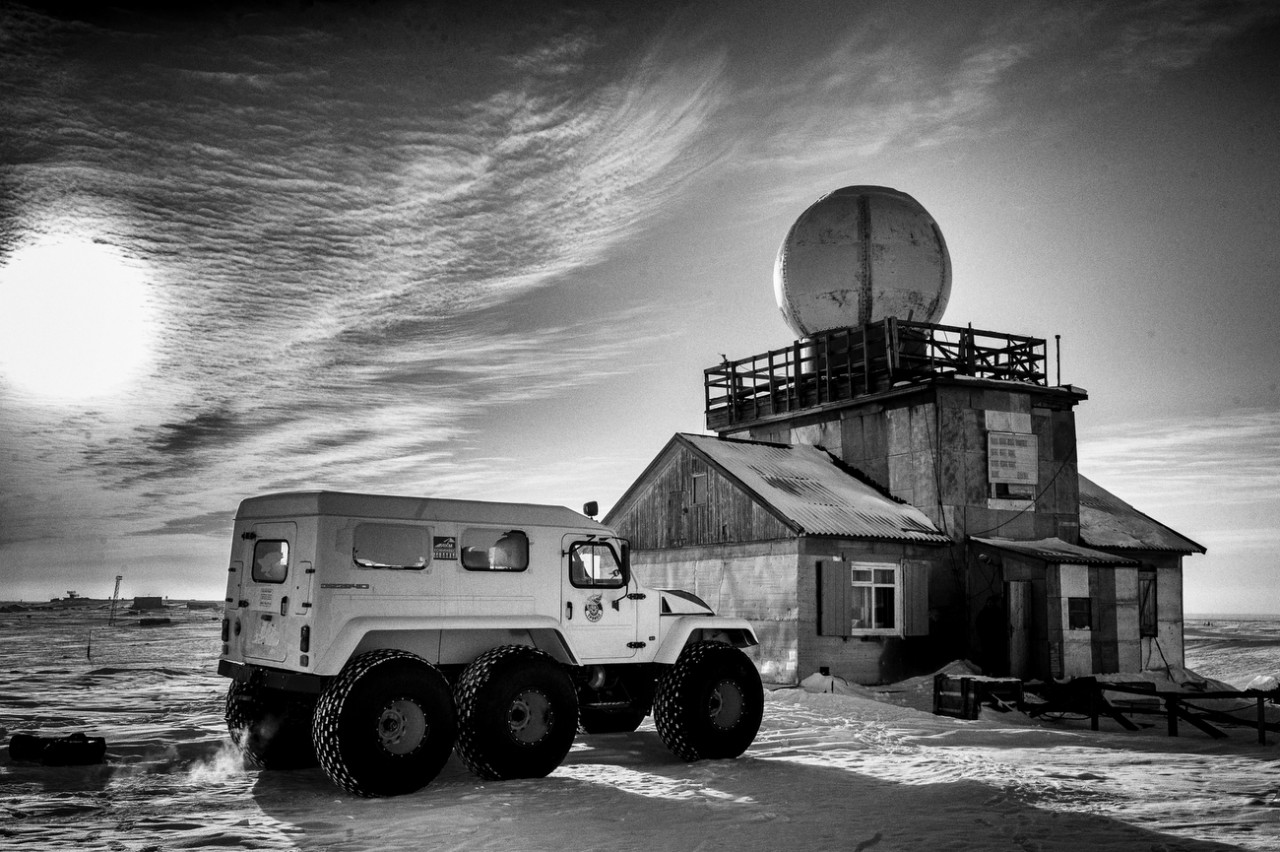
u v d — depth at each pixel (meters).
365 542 11.55
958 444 24.44
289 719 11.34
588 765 11.91
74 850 7.56
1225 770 11.84
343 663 10.24
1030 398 25.69
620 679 13.63
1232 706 21.27
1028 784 10.39
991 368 26.09
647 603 12.62
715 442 25.80
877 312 27.59
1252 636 67.31
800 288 28.56
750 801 9.69
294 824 8.67
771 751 13.22
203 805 9.41
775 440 28.91
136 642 42.22
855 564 22.52
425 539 11.09
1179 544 27.14
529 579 11.74
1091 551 24.39
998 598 23.23
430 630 10.90
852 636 22.36
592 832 8.41
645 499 26.66
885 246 27.67
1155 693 15.98
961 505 24.20
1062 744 14.25
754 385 29.53
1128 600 24.22
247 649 11.12
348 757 9.59
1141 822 8.79
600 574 12.41
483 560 12.06
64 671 24.86
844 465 26.64
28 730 13.74
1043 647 22.38
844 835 8.29
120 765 11.41
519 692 10.88
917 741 14.33
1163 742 14.61
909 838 8.19
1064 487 25.95
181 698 18.31
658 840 8.13
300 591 10.44
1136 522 28.28
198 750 12.41
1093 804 9.55
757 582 22.92
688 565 24.94
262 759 11.31
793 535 22.11
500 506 11.68
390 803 9.60
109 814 8.90
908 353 26.59
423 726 10.05
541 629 11.63
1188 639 61.09
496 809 9.31
